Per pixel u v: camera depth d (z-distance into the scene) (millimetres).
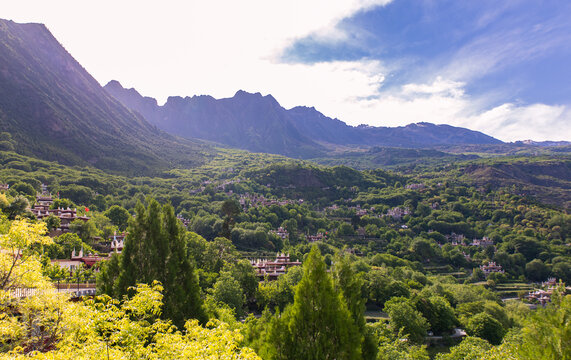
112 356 16562
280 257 117250
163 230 35688
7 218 83188
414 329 67312
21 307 21188
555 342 19969
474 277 151250
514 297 134750
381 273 100188
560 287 21969
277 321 22656
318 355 20953
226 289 63312
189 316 34281
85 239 92875
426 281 121750
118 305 30531
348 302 25703
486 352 43750
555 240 182875
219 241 91188
